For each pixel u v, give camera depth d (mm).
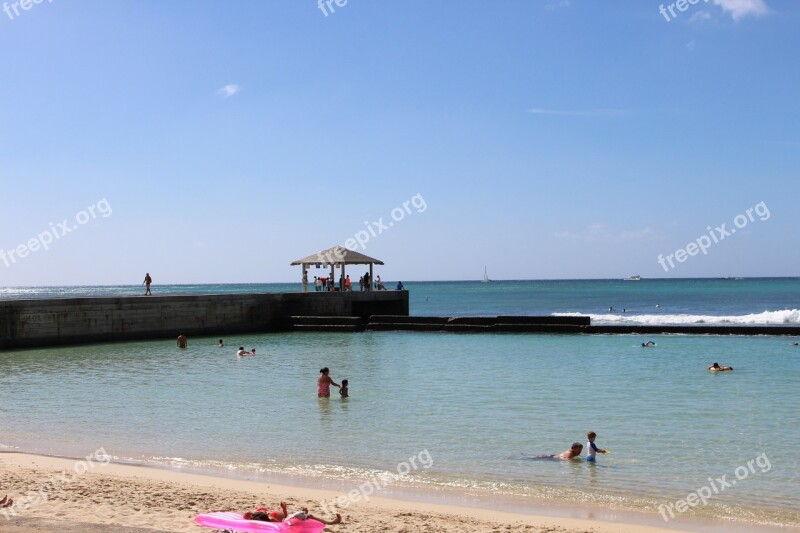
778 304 109562
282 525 10023
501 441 17125
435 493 13039
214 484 13492
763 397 23234
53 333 41688
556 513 11859
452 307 115438
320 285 61969
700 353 37250
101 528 10250
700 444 16672
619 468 14711
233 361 34781
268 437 17703
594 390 24922
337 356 36875
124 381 27922
